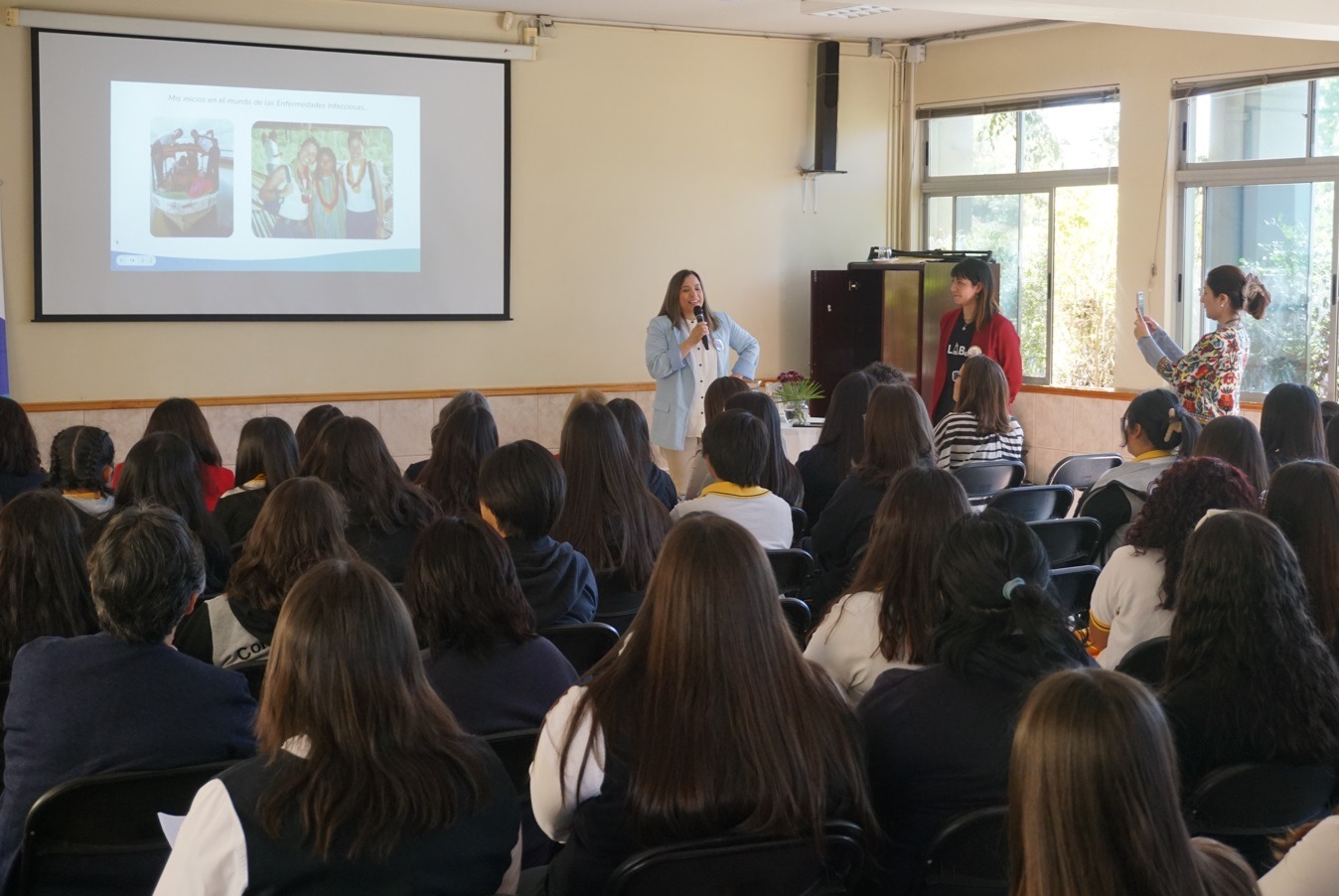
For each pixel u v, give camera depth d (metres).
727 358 7.24
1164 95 7.54
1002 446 4.62
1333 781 2.08
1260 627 2.03
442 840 1.56
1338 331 6.91
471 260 7.73
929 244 8.98
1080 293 8.21
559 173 7.93
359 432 3.40
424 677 1.62
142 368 7.05
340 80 7.30
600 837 1.78
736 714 1.67
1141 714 1.12
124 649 2.03
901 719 1.88
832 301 8.38
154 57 6.88
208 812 1.50
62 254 6.80
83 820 1.93
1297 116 6.99
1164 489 2.80
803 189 8.67
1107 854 1.10
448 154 7.60
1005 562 1.90
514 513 2.73
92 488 3.81
